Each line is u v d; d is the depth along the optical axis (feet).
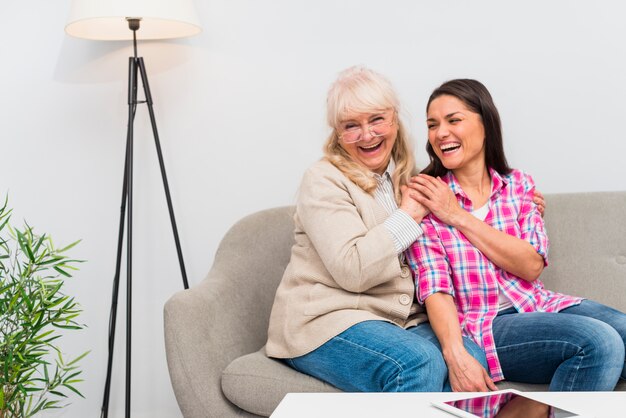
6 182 8.57
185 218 8.55
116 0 7.18
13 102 8.55
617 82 7.94
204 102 8.48
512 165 8.15
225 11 8.41
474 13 8.10
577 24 7.96
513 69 8.07
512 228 6.35
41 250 8.48
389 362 5.23
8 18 8.50
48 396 8.54
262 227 7.52
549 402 3.96
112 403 8.57
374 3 8.23
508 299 6.26
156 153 8.52
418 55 8.20
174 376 5.89
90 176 8.55
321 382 5.70
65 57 8.52
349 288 5.79
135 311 8.59
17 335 6.44
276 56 8.39
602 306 6.07
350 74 6.34
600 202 7.24
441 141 6.32
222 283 6.86
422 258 6.16
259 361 6.00
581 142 8.03
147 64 8.49
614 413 3.74
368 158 6.34
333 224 5.85
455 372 5.49
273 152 8.45
